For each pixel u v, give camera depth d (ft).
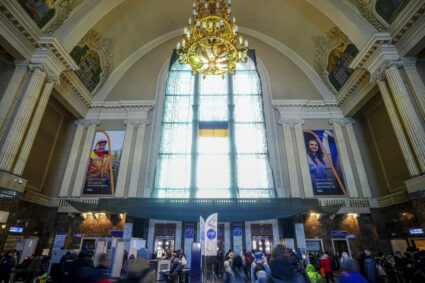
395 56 35.24
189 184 47.83
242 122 53.47
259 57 60.39
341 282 8.30
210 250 20.74
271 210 40.06
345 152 48.39
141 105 52.85
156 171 48.52
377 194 44.70
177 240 43.29
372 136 47.21
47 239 41.32
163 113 53.93
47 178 44.96
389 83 34.88
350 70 46.73
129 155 49.01
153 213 41.52
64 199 44.50
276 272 7.99
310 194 45.37
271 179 48.08
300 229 42.96
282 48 61.21
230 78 57.52
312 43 54.85
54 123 46.88
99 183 46.50
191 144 50.96
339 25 42.78
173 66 59.52
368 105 47.29
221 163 49.93
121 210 40.91
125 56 58.75
